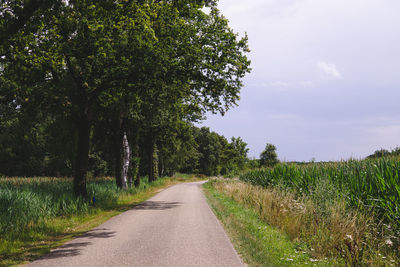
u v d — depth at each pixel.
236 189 20.89
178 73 17.73
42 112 17.95
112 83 17.78
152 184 37.50
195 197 22.08
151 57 15.12
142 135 37.12
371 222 7.35
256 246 6.92
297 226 8.48
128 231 9.33
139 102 21.28
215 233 8.80
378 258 5.68
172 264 5.75
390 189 8.00
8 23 10.20
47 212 11.83
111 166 42.09
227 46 18.09
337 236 6.77
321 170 12.87
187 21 18.67
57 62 14.77
